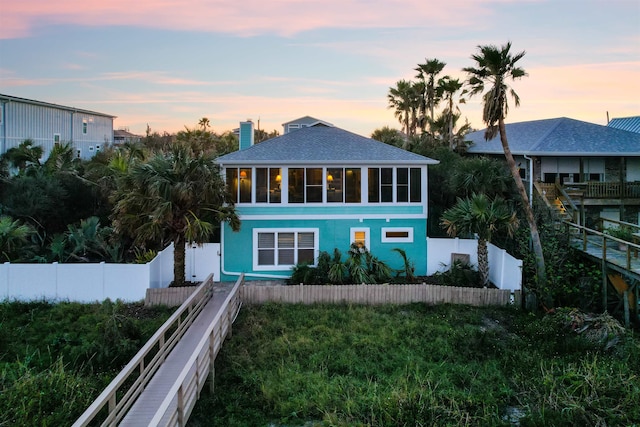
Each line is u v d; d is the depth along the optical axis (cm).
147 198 1580
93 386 997
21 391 904
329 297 1630
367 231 1978
